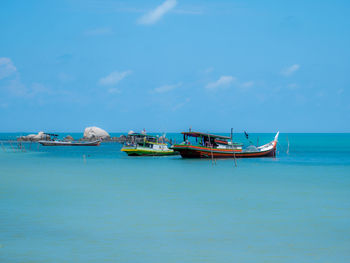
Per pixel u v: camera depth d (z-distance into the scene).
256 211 31.44
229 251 22.12
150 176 53.34
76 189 41.78
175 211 31.33
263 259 20.94
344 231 25.94
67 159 84.00
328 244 23.30
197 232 25.62
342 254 21.67
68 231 25.64
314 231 25.91
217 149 82.44
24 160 81.44
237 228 26.52
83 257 21.11
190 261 20.67
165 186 44.12
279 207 33.00
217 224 27.52
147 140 95.31
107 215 29.94
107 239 24.14
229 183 46.72
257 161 78.81
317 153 106.94
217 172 58.41
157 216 29.66
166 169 62.59
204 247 22.78
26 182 47.09
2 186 43.75
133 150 89.62
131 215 29.98
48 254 21.53
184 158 83.31
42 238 24.23
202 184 45.88
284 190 41.53
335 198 37.03
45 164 71.88
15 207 32.53
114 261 20.61
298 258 21.09
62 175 54.38
